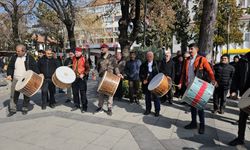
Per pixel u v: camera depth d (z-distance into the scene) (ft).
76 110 26.02
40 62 26.23
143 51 39.01
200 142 18.19
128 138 18.72
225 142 18.29
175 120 23.17
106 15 60.23
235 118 24.14
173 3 64.64
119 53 32.50
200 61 19.77
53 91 26.99
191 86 17.83
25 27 129.59
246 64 18.80
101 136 19.04
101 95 24.64
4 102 29.86
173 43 107.04
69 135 19.20
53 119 22.98
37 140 18.26
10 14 81.15
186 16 72.59
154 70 24.39
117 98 31.55
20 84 22.41
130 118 23.59
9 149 16.78
